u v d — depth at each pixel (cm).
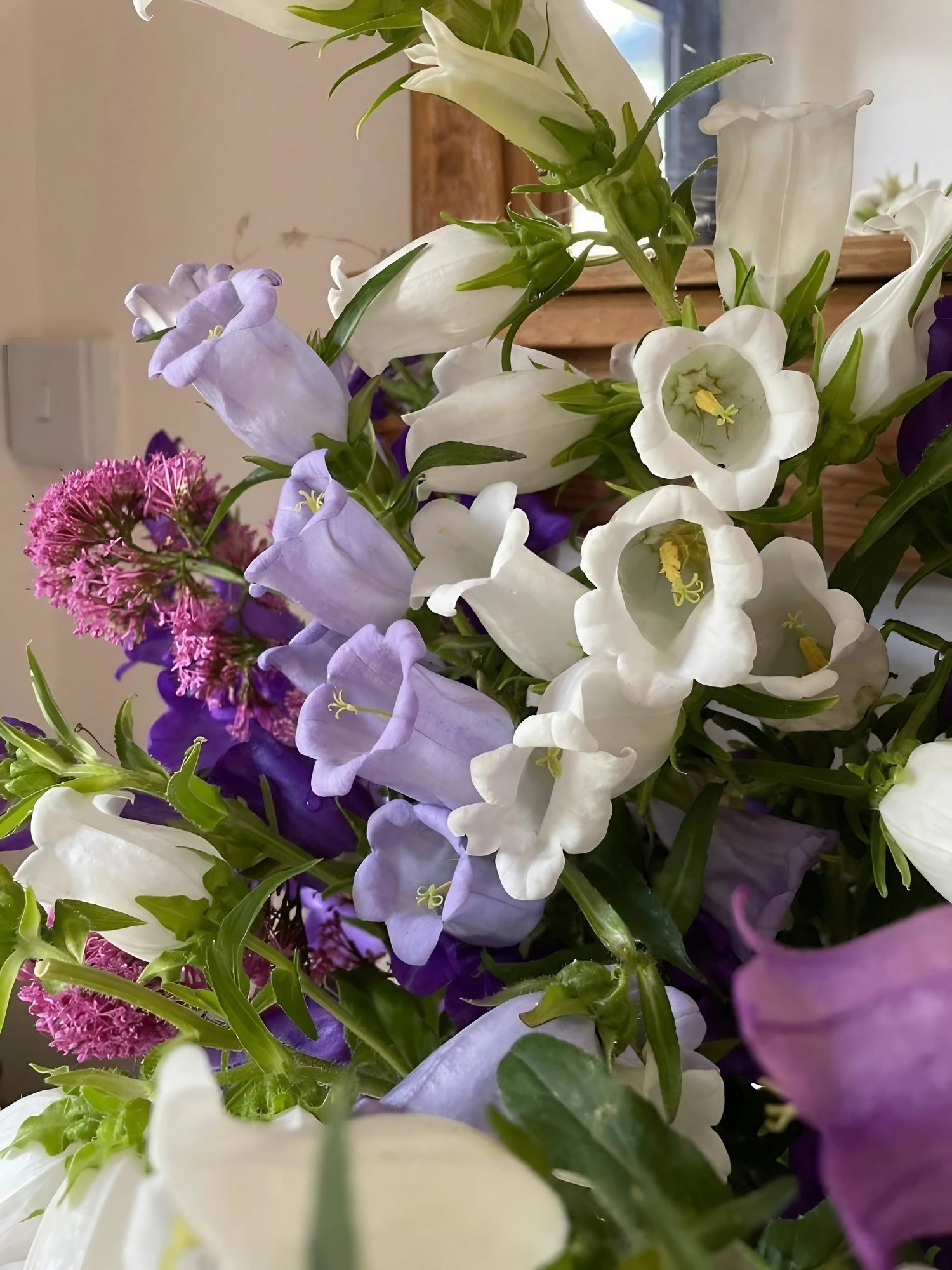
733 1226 23
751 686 39
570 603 39
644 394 35
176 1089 20
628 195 42
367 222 89
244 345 42
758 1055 19
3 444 83
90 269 85
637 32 78
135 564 55
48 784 45
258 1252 18
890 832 37
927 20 77
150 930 43
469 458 43
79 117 83
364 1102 34
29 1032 84
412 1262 20
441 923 40
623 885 41
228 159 86
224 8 43
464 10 42
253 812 48
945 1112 19
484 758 37
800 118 39
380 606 43
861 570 45
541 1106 26
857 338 39
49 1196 35
